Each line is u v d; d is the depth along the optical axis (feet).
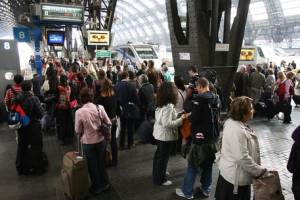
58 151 21.15
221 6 22.31
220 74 22.94
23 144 17.08
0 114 29.58
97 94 19.97
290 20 115.44
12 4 98.84
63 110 22.24
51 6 39.68
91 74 29.63
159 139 14.98
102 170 14.82
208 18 21.16
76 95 22.52
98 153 14.44
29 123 16.76
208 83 13.51
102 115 14.21
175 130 14.98
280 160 19.45
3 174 17.26
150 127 15.93
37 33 40.11
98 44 45.62
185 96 17.65
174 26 22.74
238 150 8.88
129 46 59.62
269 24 125.49
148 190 15.19
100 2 56.24
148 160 19.39
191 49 21.31
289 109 29.89
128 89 20.25
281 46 122.11
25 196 14.71
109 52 45.21
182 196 14.44
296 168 9.56
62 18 40.55
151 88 21.81
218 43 21.90
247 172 9.20
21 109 16.44
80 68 31.22
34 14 39.52
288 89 29.63
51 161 19.24
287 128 27.94
